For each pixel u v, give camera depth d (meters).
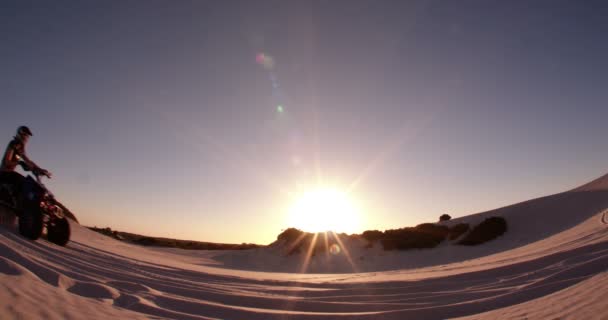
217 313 5.19
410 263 33.25
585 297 4.65
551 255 10.96
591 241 12.90
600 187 39.16
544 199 41.00
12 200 6.84
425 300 7.24
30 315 2.88
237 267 29.77
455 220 43.06
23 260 4.90
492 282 8.96
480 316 5.31
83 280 5.18
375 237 40.31
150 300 5.07
